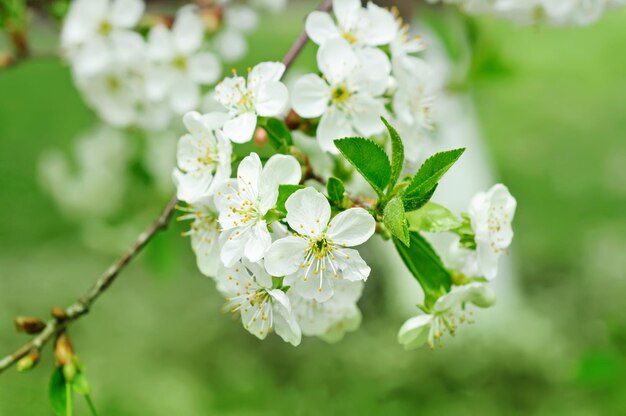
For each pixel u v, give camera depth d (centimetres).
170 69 68
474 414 117
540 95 198
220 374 129
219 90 54
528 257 154
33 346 57
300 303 55
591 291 138
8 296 138
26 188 169
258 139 57
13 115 187
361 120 56
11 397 113
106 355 129
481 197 54
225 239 53
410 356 124
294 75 75
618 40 209
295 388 125
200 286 143
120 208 91
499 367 122
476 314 129
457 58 81
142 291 142
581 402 110
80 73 68
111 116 70
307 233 52
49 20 76
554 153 185
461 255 55
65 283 142
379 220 52
